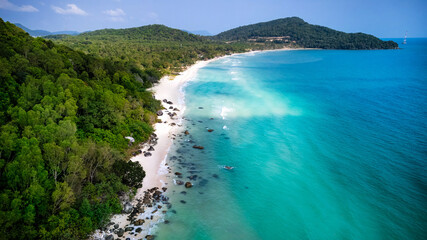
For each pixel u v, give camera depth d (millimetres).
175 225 36844
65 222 31469
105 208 35875
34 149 35125
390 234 36281
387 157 55594
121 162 43688
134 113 67812
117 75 91062
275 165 53750
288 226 37750
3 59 56875
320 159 55688
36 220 31094
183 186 45906
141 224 36375
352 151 58719
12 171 31766
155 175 48438
